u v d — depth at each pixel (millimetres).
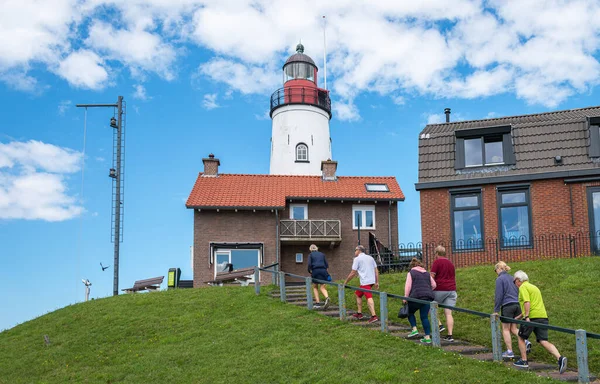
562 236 23391
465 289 18312
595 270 18609
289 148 43250
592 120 24156
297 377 12398
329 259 33469
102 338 17109
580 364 10766
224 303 18781
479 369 11672
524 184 24141
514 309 12609
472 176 24891
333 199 33406
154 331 17062
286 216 33531
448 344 13664
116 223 28469
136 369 14297
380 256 27359
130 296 21344
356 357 12852
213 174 35125
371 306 15422
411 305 13789
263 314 17016
